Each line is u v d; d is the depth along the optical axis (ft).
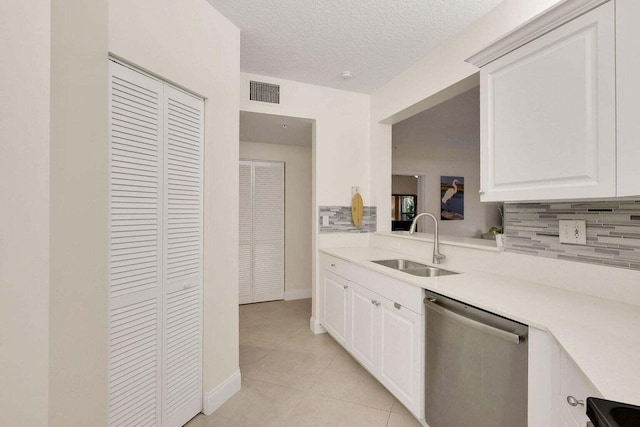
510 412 3.91
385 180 10.51
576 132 3.74
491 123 5.00
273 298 13.85
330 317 9.26
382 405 6.31
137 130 4.64
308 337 9.77
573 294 4.71
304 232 14.44
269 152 13.69
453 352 4.80
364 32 6.89
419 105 8.51
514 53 4.55
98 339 3.84
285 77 9.28
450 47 7.12
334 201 10.24
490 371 4.18
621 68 3.26
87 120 3.63
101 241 3.88
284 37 7.12
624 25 3.23
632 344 2.99
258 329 10.44
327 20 6.50
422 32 6.86
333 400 6.47
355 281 7.76
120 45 4.25
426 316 5.40
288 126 10.82
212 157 6.07
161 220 5.07
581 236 4.72
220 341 6.33
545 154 4.12
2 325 2.68
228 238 6.53
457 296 4.66
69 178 3.36
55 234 3.18
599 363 2.61
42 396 2.92
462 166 19.40
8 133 2.71
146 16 4.65
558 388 3.30
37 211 2.88
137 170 4.66
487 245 6.63
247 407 6.22
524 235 5.61
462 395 4.63
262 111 9.16
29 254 2.83
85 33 3.59
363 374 7.51
